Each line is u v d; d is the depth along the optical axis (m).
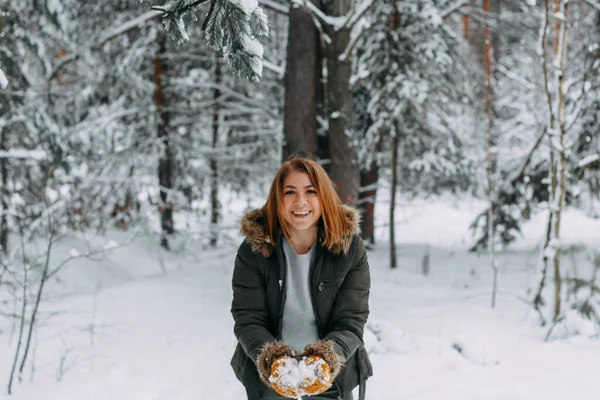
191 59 11.78
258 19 2.42
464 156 11.99
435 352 4.48
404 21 9.46
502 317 5.77
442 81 9.80
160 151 10.91
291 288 2.30
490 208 6.75
